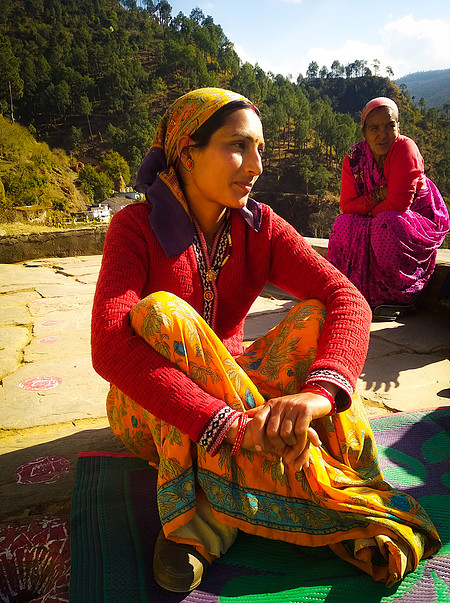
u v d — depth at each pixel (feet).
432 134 515.09
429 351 9.87
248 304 5.17
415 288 11.94
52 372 9.14
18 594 4.29
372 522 3.78
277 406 3.64
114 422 5.19
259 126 4.44
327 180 378.94
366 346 4.26
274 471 3.93
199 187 4.48
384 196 11.66
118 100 441.27
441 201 12.44
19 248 22.53
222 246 4.76
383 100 11.22
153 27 639.35
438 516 4.67
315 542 3.99
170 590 3.63
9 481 5.55
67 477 5.60
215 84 496.64
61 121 435.12
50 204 162.09
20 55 479.00
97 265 21.02
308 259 4.85
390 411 7.30
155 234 4.49
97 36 520.01
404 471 5.48
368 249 11.78
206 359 3.84
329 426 4.12
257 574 3.89
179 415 3.66
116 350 3.84
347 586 3.76
